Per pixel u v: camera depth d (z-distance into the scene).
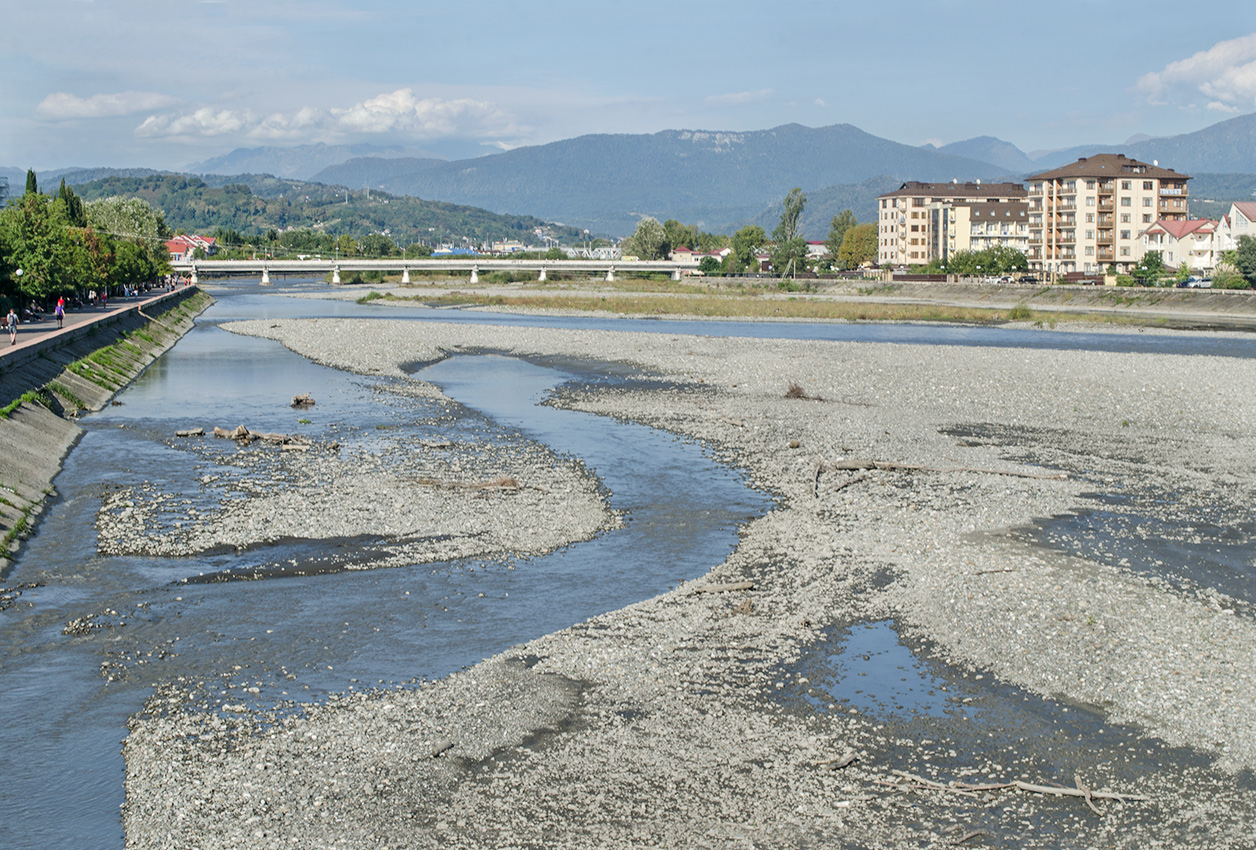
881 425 56.94
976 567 31.31
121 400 67.06
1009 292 171.75
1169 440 53.31
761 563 32.41
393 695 22.64
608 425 57.69
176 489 41.47
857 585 30.25
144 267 161.12
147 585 29.91
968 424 57.88
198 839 17.20
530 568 31.98
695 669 24.31
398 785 19.00
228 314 159.50
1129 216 196.50
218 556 32.72
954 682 23.81
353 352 94.56
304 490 41.12
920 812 18.41
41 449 46.72
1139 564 32.16
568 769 19.69
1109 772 19.81
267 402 65.81
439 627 26.92
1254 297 136.62
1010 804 18.73
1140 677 23.66
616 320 143.25
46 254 96.81
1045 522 37.19
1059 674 23.98
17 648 25.14
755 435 54.25
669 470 46.00
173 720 21.38
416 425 57.22
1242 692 22.81
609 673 23.92
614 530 36.41
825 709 22.38
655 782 19.27
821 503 40.03
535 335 111.38
